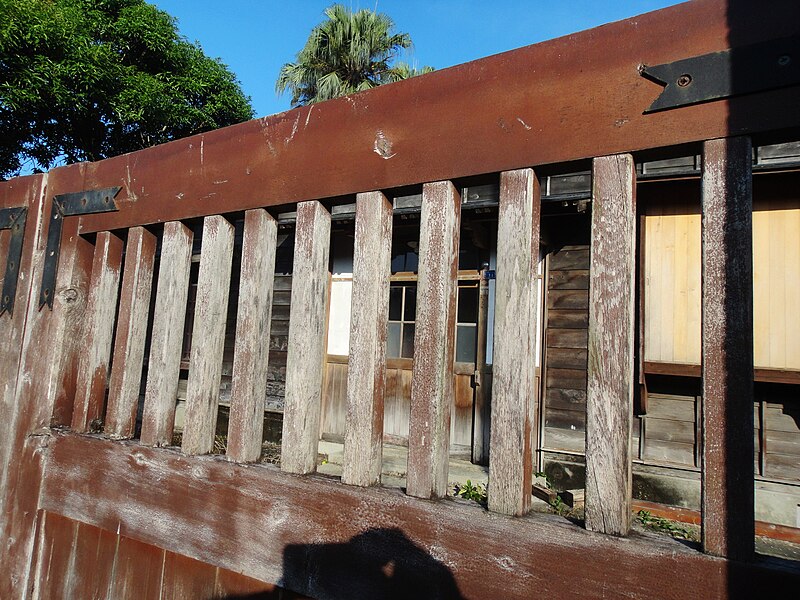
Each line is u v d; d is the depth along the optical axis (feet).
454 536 3.22
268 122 4.57
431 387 3.48
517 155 3.36
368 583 3.48
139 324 5.25
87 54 28.53
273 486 3.99
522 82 3.41
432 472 3.42
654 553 2.69
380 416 3.88
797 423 12.37
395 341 17.93
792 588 2.37
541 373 14.99
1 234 6.37
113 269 5.60
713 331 2.66
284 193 4.37
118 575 4.85
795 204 12.10
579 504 11.77
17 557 5.42
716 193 2.73
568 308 14.99
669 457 13.28
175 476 4.50
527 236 3.28
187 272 5.07
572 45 3.26
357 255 3.95
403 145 3.84
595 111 3.13
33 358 5.73
